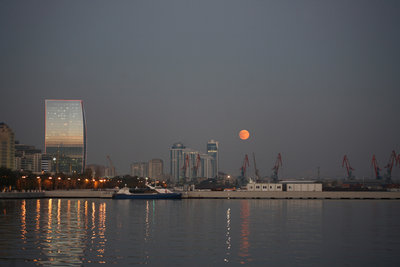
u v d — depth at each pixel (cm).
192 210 18350
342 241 9594
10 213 16012
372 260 7675
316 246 8919
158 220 13862
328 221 13762
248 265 7244
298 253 8188
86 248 8475
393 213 17038
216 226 12256
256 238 9931
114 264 7225
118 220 13750
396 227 12212
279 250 8456
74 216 14962
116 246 8731
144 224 12619
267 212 17300
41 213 16050
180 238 9850
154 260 7512
